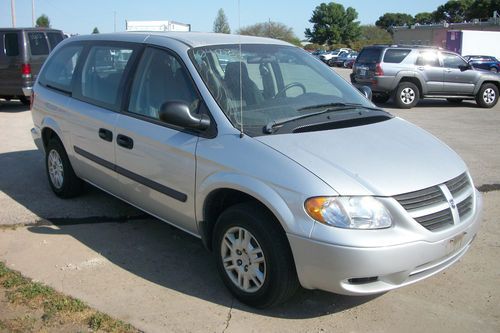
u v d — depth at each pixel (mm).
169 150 3783
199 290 3697
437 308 3508
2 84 12508
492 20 53906
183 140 3693
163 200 3971
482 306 3539
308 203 2984
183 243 4512
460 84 14969
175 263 4125
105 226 4863
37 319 3236
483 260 4227
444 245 3141
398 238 2969
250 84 3898
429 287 3787
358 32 95000
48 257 4191
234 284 3512
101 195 5719
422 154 3486
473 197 3584
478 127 11117
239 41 4332
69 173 5391
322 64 4734
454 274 3984
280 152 3225
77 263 4090
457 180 3439
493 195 5941
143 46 4367
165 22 19297
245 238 3371
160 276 3904
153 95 4121
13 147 8227
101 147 4578
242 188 3244
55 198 5621
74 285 3734
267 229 3176
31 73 12383
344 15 93688
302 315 3393
